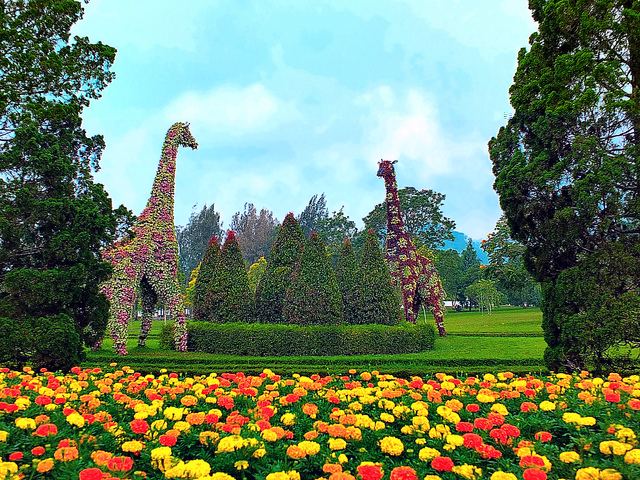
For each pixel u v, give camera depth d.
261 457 2.57
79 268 7.49
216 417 3.09
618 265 6.26
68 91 9.27
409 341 11.88
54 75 8.56
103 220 8.12
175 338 11.88
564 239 6.77
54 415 3.19
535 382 4.16
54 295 7.18
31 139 7.82
